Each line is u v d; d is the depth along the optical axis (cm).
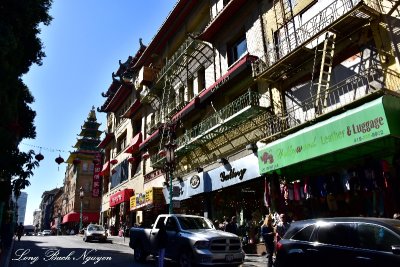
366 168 1022
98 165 4734
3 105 921
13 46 885
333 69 1295
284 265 678
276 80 1562
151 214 2647
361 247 565
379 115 881
